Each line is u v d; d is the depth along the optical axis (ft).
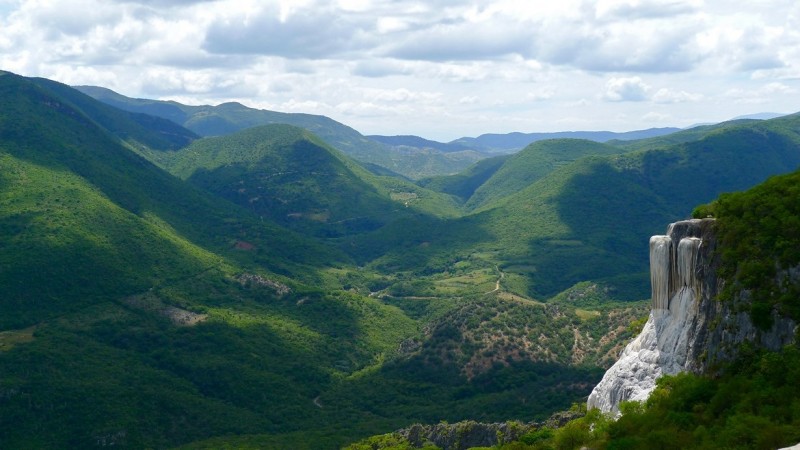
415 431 562.25
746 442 225.15
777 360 244.01
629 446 253.65
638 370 294.46
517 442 384.06
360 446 583.99
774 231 263.90
